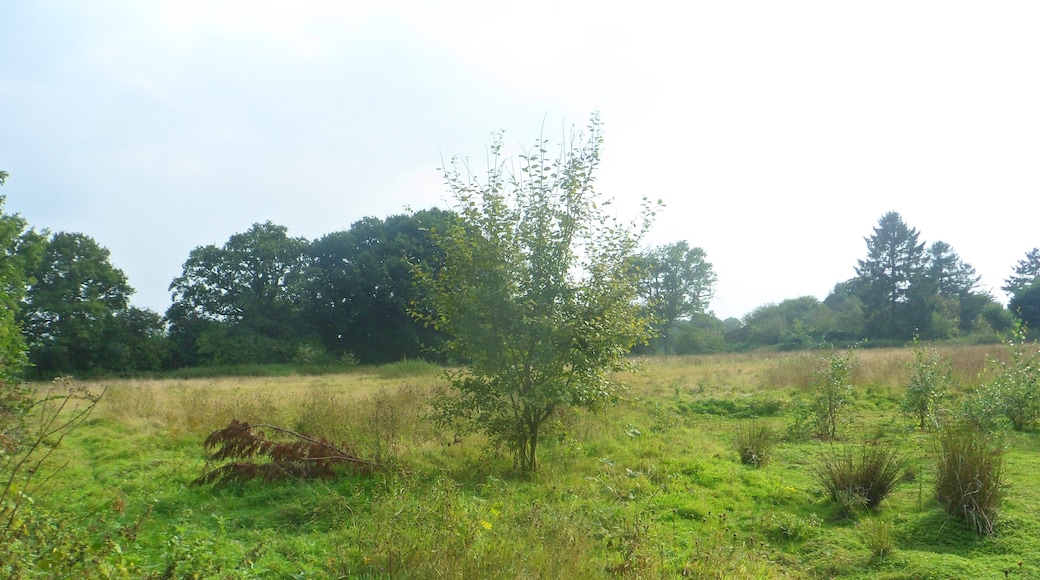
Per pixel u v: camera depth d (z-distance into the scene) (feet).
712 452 34.01
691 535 20.94
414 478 24.48
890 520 21.99
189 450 35.32
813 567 18.88
